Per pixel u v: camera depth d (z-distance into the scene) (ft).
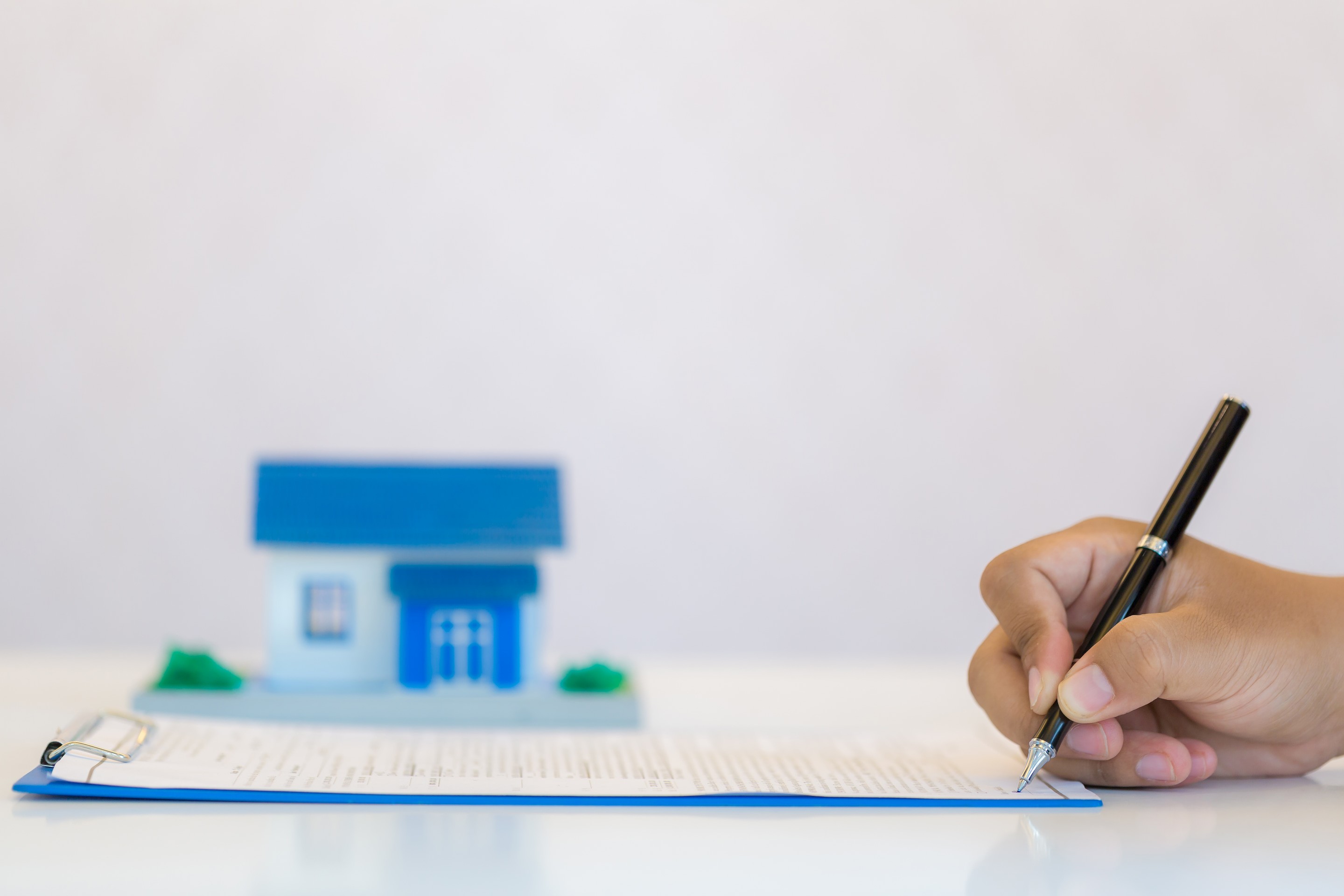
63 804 1.87
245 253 12.84
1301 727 2.13
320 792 1.91
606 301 13.07
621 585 13.06
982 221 13.16
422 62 12.96
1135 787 2.10
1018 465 13.16
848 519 13.15
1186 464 2.17
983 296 13.16
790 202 13.15
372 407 12.92
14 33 12.64
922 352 13.15
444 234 12.98
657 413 13.09
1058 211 13.17
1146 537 2.13
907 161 13.17
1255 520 13.30
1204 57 13.15
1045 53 13.15
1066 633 2.09
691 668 4.40
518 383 13.01
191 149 12.79
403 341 12.95
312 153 12.87
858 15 13.14
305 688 4.16
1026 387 13.16
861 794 1.95
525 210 13.03
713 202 13.14
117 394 12.75
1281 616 2.06
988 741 2.50
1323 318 13.19
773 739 2.49
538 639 4.42
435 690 4.18
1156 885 1.49
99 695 3.69
